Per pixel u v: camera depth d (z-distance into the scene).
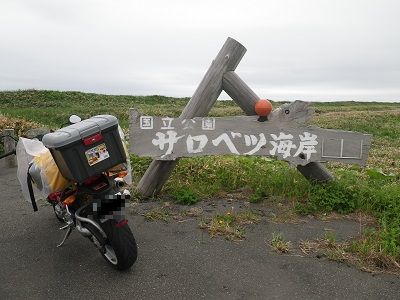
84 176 3.33
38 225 4.86
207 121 5.66
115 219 3.43
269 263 3.83
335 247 4.17
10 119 12.43
